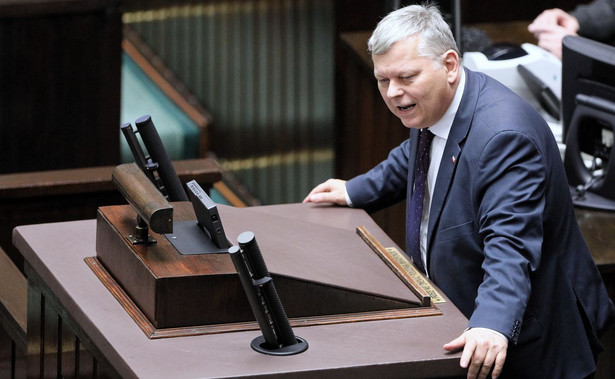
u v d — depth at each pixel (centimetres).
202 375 704
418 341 757
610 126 1112
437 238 870
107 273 824
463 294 868
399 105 841
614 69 1097
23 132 1515
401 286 813
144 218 762
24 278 1062
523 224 809
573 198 1138
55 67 1509
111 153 1558
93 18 1511
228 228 859
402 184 970
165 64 1967
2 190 1165
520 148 830
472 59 1248
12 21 1480
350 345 749
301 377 714
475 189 844
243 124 1936
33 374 905
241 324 764
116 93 1541
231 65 1928
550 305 865
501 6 1792
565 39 1141
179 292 752
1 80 1493
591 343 892
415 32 825
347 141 1567
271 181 1947
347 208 966
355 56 1503
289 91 1925
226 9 1909
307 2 1892
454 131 855
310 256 827
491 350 745
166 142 1873
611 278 1053
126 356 722
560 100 1222
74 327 812
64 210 1198
